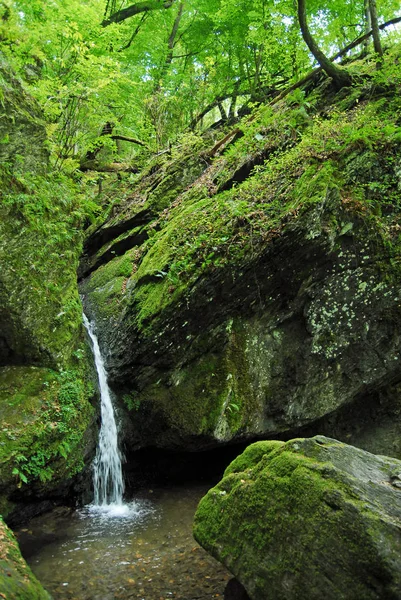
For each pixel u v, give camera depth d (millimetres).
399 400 7363
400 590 2783
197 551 4730
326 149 6992
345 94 8398
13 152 5969
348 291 6672
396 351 6957
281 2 10203
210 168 9484
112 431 6676
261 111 9078
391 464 3656
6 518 5086
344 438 7402
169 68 14047
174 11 14594
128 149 14539
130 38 13781
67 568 4414
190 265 6578
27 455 5055
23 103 6309
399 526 2984
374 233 6633
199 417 6430
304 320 6742
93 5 10984
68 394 5750
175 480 7012
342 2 10766
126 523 5477
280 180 7047
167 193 9867
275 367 6781
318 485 3299
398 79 7852
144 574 4316
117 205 10586
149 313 6680
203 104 13570
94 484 6172
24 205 5879
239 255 6355
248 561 3525
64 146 9086
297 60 10445
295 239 6254
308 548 3186
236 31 12328
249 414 6602
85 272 10086
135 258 8594
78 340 6566
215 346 6691
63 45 9258
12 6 7941
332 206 6426
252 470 3895
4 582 3121
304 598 3121
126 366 6801
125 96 11820
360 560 2947
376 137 6969
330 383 6914
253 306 6676
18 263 5699
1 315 5512
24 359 5734
